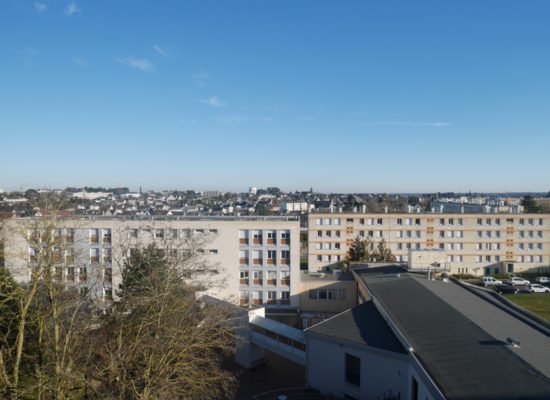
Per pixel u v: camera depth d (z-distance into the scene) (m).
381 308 25.12
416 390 18.02
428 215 74.56
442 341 18.89
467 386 14.41
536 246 74.50
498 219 74.38
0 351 17.88
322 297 45.09
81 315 22.86
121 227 45.53
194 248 32.53
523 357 15.79
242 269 48.09
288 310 46.91
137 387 19.86
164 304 21.89
